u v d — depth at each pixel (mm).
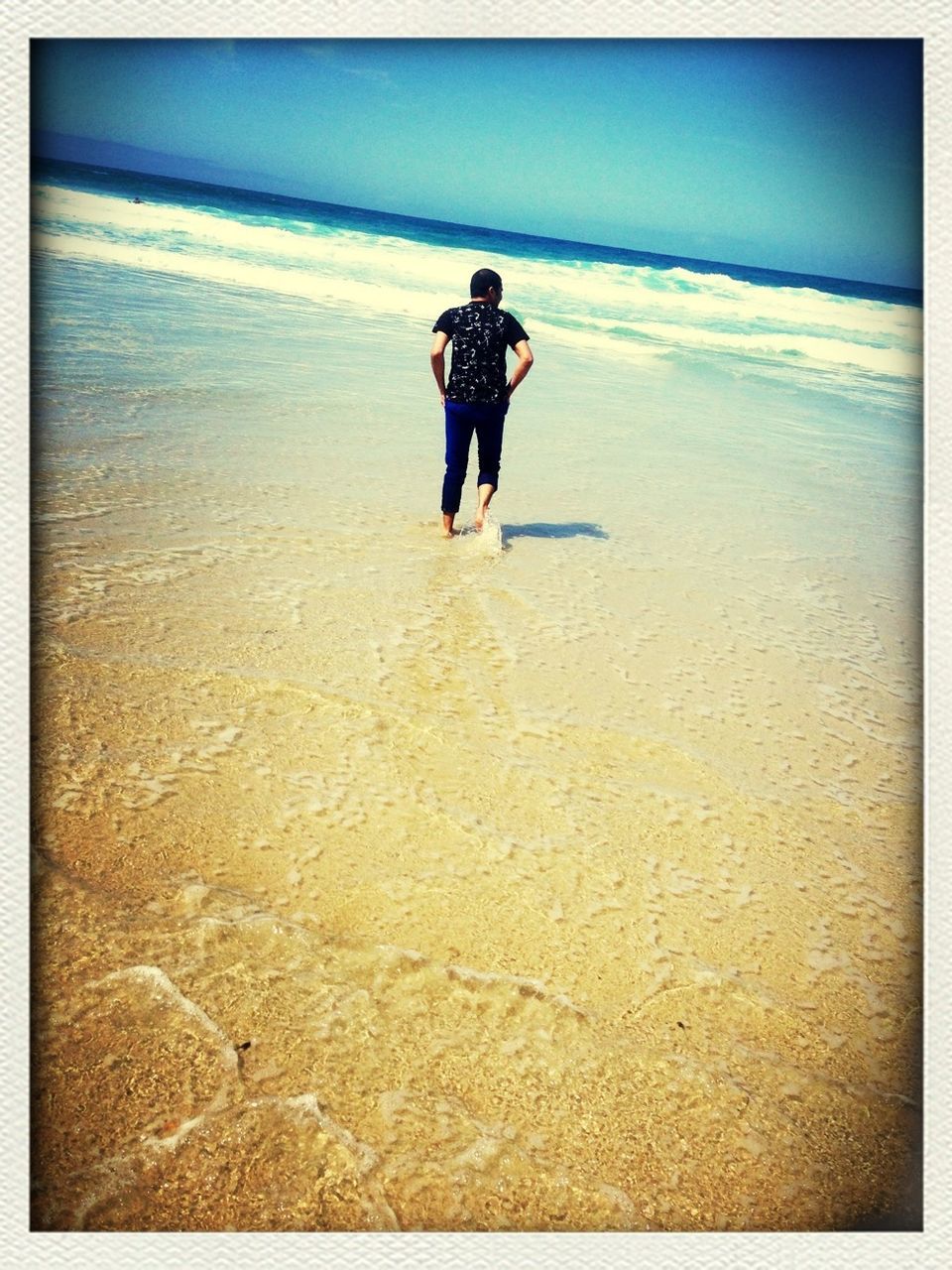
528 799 2828
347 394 7445
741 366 12516
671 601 4453
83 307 9109
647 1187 1833
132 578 3836
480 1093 1931
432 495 5488
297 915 2281
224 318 9766
